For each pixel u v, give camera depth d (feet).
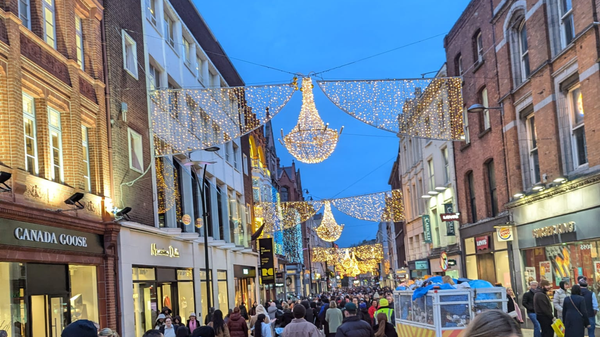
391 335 39.63
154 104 73.87
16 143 41.60
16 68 42.39
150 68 77.71
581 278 46.47
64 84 50.24
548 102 64.90
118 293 57.72
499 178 81.30
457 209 101.24
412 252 142.82
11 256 40.68
